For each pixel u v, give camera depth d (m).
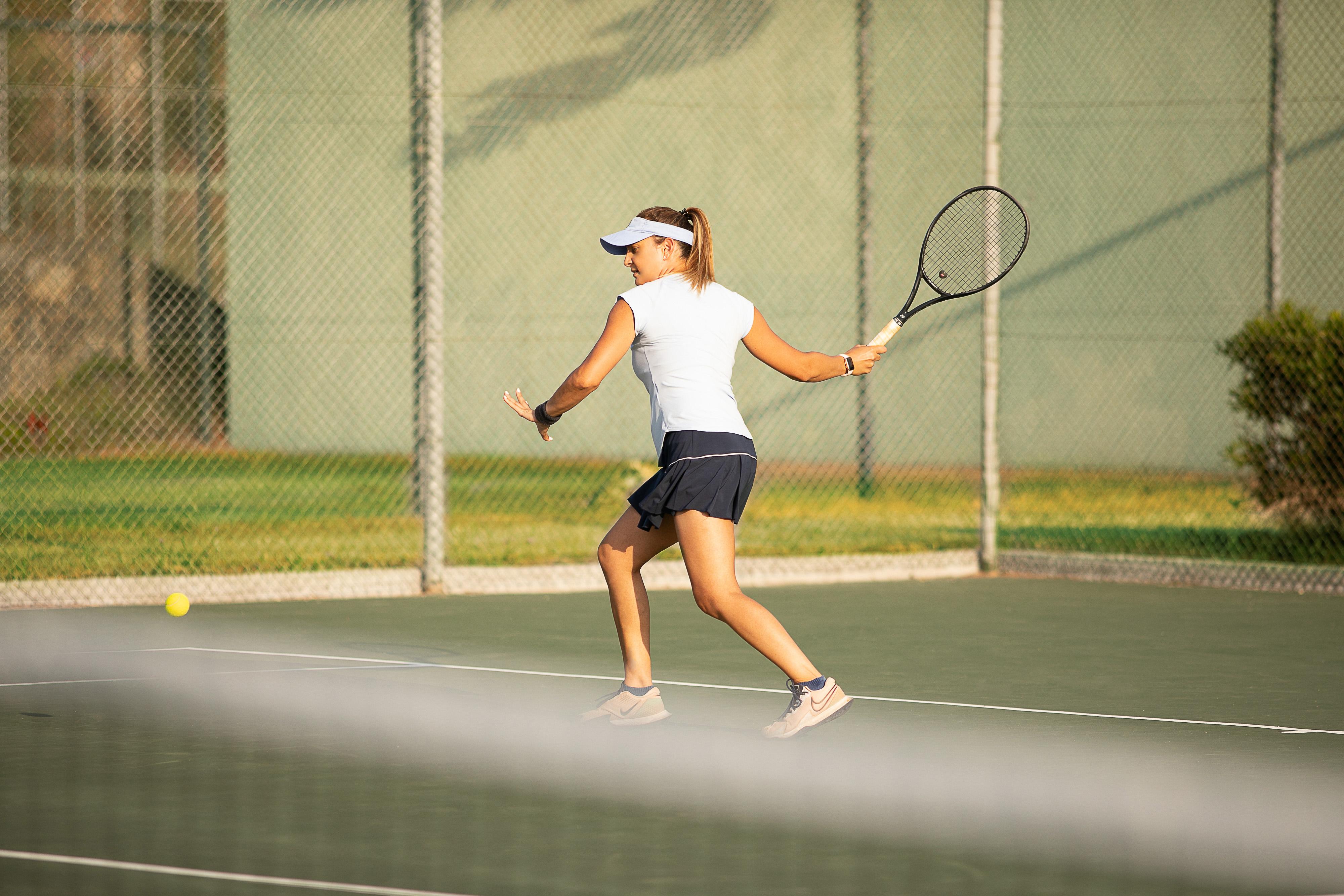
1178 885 15.22
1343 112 56.06
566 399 20.83
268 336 61.97
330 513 47.09
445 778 19.14
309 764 19.81
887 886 15.16
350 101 61.75
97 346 60.97
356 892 14.79
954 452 60.81
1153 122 58.88
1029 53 60.47
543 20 61.34
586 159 61.97
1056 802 18.20
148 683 24.78
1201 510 48.28
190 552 39.06
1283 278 57.19
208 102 62.28
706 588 20.81
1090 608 33.03
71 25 62.50
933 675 26.00
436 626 30.52
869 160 49.41
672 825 17.20
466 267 61.69
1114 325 59.50
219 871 15.42
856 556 37.72
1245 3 57.56
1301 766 19.95
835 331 61.19
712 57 61.34
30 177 61.78
